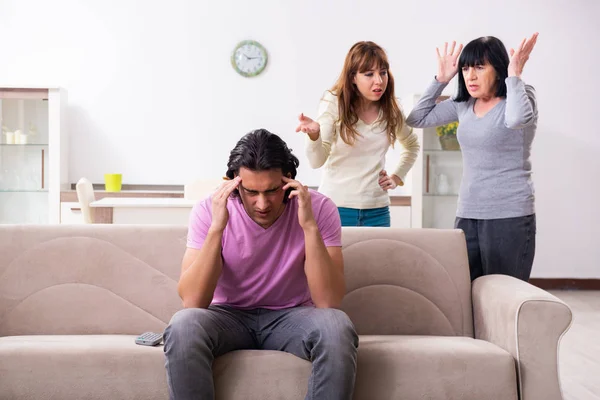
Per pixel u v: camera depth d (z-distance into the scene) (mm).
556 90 5688
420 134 5281
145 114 5488
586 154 5719
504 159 2428
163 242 2266
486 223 2463
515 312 1893
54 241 2248
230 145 5547
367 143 2748
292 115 5574
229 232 1929
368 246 2316
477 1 5633
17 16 5406
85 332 2205
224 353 1848
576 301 5105
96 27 5441
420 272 2299
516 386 1859
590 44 5684
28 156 5203
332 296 1890
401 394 1838
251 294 1940
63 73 5438
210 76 5512
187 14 5480
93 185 5477
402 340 2016
